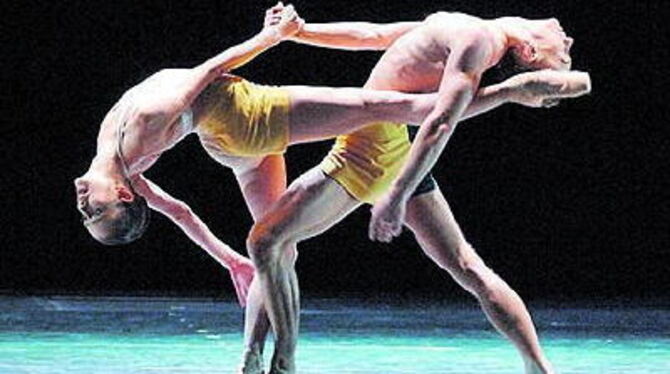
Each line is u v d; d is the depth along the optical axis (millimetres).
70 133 21266
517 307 9391
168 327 15352
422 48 8992
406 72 9062
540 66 9242
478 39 8789
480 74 8836
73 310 17828
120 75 20578
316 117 8969
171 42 20062
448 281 22578
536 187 21219
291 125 9000
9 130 21312
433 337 14531
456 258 9398
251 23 19672
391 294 22047
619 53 19984
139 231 9125
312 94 9008
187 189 21453
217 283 22625
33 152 21438
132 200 9023
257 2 19609
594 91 20281
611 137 20750
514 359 12383
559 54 9281
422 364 11922
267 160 9578
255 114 8977
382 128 9102
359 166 9117
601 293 21938
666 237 21469
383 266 22562
